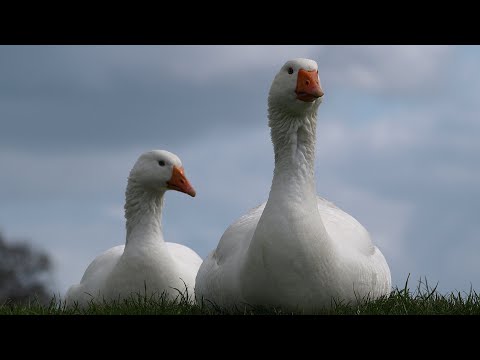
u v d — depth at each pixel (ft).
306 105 34.71
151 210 46.50
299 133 35.24
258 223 34.35
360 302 35.35
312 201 34.60
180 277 45.47
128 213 46.78
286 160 34.99
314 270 33.78
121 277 44.88
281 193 34.40
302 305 34.06
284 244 33.60
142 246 45.42
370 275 35.86
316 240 33.83
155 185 46.55
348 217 39.27
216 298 35.81
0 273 78.74
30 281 79.71
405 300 37.01
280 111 35.29
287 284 33.71
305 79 34.68
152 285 44.88
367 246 37.63
